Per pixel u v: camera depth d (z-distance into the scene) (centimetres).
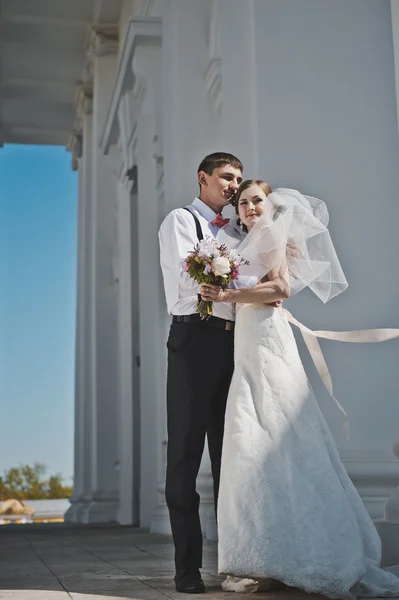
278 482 354
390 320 585
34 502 3488
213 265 364
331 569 338
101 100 1661
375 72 623
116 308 1528
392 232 600
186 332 389
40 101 2077
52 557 617
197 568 377
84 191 1803
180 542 379
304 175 600
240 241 401
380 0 630
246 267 381
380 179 607
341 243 594
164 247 400
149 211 1177
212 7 848
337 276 407
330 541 346
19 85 1995
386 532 418
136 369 1327
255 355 374
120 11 1659
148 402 1140
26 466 6259
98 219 1573
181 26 861
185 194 831
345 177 603
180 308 392
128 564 538
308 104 612
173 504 383
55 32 1772
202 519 751
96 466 1458
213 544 678
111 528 1135
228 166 407
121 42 1617
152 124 1191
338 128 610
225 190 405
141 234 1173
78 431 1864
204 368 387
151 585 406
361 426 577
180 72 852
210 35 857
